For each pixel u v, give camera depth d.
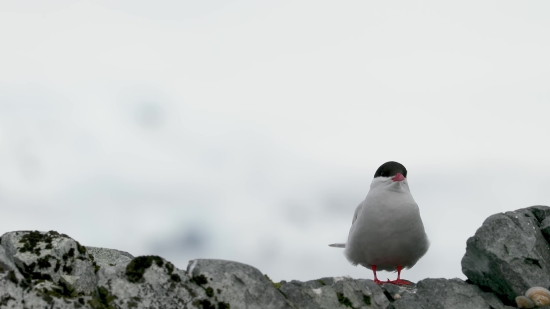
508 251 11.57
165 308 9.98
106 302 9.86
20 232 10.33
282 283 11.35
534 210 12.79
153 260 10.21
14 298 9.21
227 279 10.45
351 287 11.33
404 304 11.55
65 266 10.08
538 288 11.33
